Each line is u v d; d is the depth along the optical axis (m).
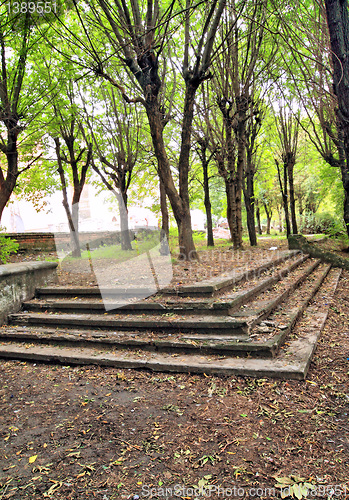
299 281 6.86
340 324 4.87
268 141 15.60
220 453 2.32
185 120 7.65
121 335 4.45
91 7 5.93
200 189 19.94
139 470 2.22
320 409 2.77
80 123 11.55
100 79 9.60
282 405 2.86
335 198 13.04
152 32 5.96
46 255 11.77
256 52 8.57
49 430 2.80
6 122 8.16
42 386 3.70
